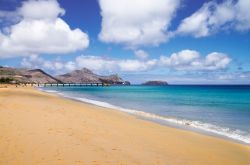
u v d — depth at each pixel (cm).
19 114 1443
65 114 1661
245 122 1927
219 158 945
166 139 1188
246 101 4247
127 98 4919
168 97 5434
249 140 1319
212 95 6562
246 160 935
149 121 1862
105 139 1037
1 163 688
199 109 2872
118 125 1449
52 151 809
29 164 695
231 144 1177
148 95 6347
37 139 927
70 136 1013
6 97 2917
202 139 1259
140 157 844
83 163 727
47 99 3164
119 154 847
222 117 2214
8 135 948
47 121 1290
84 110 2084
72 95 5669
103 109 2447
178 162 847
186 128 1641
